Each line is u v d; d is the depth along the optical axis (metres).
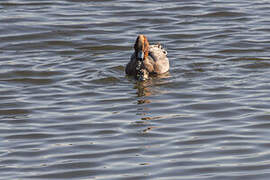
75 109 20.53
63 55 27.11
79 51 27.66
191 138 17.75
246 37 28.78
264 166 15.80
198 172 15.55
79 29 30.44
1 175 15.66
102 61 26.30
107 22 31.50
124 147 17.23
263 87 22.14
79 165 16.14
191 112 19.95
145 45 24.97
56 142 17.73
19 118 19.77
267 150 16.77
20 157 16.73
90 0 35.38
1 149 17.28
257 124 18.64
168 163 16.11
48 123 19.27
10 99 21.58
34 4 34.47
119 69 25.30
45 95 22.02
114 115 19.88
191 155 16.58
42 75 24.27
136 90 22.56
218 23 31.17
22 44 28.56
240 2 34.69
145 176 15.37
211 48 27.53
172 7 33.81
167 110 20.23
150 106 20.69
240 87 22.25
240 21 31.38
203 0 35.22
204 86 22.62
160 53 25.45
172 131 18.36
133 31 30.34
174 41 28.81
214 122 18.95
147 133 18.25
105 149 17.14
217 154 16.61
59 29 30.44
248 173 15.45
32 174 15.68
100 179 15.30
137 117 19.62
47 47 28.28
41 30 30.28
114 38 29.31
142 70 23.98
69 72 24.70
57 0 35.34
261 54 26.41
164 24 31.23
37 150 17.17
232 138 17.66
